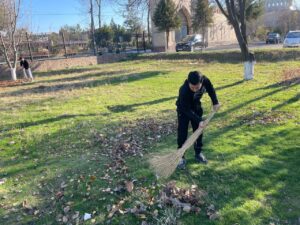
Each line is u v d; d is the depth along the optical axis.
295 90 11.64
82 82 18.94
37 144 8.17
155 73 20.31
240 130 7.82
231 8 14.80
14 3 25.36
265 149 6.59
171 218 4.52
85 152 7.35
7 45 27.62
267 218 4.46
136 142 7.59
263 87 12.88
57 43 47.19
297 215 4.50
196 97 5.41
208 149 6.77
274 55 23.05
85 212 4.94
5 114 11.79
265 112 9.17
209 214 4.58
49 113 11.35
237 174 5.60
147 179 5.66
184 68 22.48
